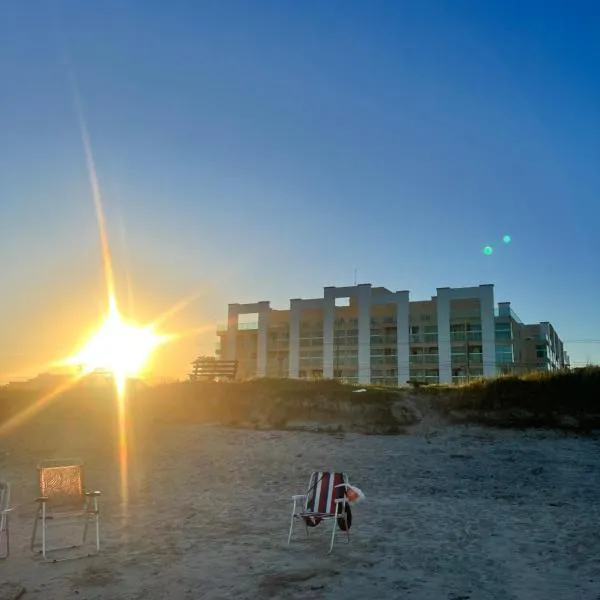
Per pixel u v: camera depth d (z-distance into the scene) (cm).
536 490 1253
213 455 1831
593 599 568
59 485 798
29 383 3278
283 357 7606
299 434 2102
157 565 690
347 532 811
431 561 707
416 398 2362
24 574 659
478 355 6550
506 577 640
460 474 1470
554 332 8525
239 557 725
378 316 7231
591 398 2130
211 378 3641
